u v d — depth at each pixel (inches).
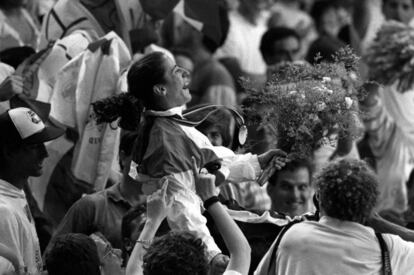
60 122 507.8
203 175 396.5
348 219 389.7
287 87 448.8
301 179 496.7
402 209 661.9
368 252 385.7
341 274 383.6
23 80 526.6
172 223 406.6
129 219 427.2
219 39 575.5
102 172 503.2
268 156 438.6
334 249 385.4
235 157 435.8
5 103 505.4
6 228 420.2
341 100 445.1
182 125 422.0
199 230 404.5
